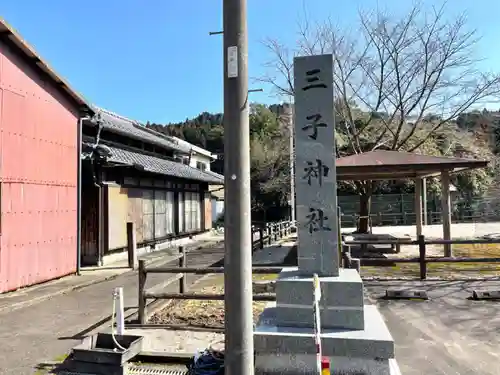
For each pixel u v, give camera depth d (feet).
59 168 30.66
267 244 52.13
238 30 9.70
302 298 11.02
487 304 20.22
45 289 25.90
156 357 13.62
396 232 67.56
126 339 13.20
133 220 42.70
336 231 11.56
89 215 36.76
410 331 16.42
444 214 33.96
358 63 59.36
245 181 9.54
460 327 16.84
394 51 71.31
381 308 19.79
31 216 27.32
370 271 29.76
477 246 45.75
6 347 15.23
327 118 11.74
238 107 9.57
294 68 11.97
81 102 32.94
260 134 128.77
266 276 29.53
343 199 98.84
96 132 41.98
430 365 13.10
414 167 33.14
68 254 31.27
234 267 9.42
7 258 25.00
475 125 110.42
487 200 100.83
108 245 37.14
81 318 19.30
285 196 108.27
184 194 58.49
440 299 21.30
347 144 67.62
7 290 24.85
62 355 14.37
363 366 10.09
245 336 9.36
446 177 34.01
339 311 10.79
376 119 67.51
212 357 11.84
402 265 32.42
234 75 9.62
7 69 25.55
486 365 13.07
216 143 164.76
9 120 25.62
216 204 110.52
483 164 32.53
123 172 41.27
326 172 11.69
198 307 20.92
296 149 11.91
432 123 66.54
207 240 61.46
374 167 33.32
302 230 11.75
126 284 28.19
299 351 10.37
